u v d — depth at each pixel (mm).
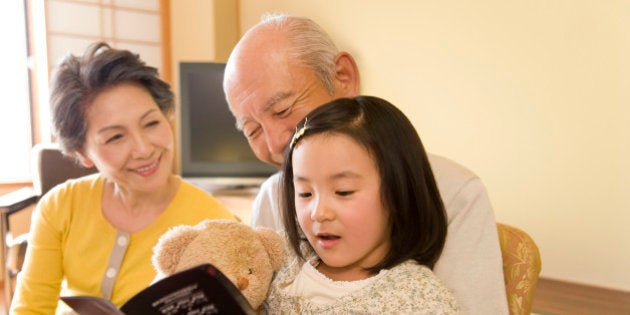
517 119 2461
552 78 2326
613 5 2117
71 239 1297
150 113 1216
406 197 841
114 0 3922
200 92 3330
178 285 602
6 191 3639
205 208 1329
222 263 781
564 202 2322
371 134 816
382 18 3055
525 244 1016
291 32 1016
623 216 2148
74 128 1214
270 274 854
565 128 2299
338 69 1078
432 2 2779
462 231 921
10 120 3709
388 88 3051
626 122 2111
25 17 3682
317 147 809
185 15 4004
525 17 2402
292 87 986
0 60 3648
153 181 1245
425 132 2869
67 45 3795
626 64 2096
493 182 2572
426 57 2832
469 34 2627
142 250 1261
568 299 2080
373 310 816
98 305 668
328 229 807
